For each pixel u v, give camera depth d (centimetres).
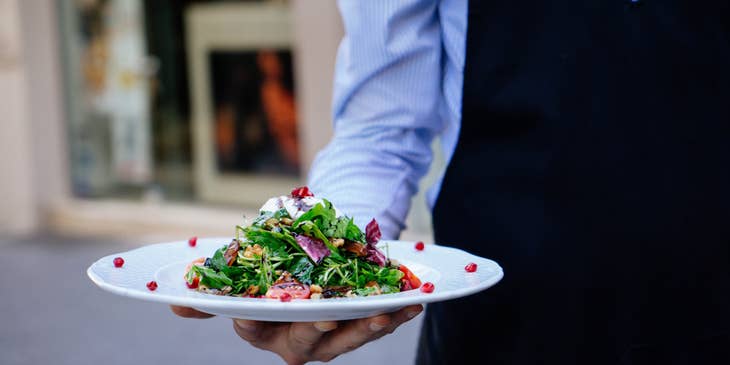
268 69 847
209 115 895
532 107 197
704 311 194
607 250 195
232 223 880
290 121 840
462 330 206
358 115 209
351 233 175
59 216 977
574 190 196
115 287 151
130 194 956
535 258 198
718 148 192
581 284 196
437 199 211
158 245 181
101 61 953
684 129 192
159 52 916
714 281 193
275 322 171
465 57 201
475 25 199
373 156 207
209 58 885
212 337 603
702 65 191
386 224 204
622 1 193
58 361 573
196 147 908
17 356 587
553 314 198
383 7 202
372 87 207
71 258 848
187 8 891
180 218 909
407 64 205
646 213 193
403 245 185
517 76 198
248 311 149
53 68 972
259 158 868
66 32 969
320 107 772
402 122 207
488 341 205
